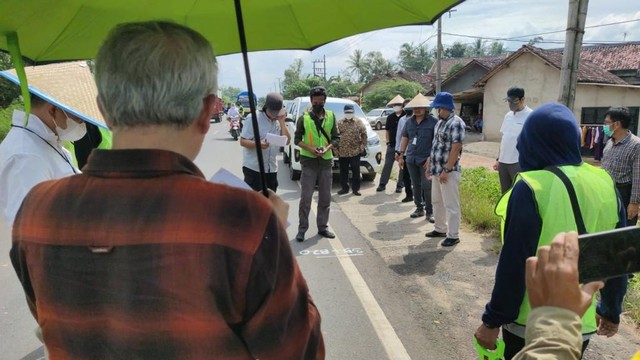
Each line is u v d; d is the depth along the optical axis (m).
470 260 4.80
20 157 2.09
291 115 11.41
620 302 1.91
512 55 22.52
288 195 8.44
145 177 0.95
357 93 67.69
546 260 0.96
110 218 0.92
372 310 3.77
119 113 0.98
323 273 4.57
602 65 30.08
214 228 0.90
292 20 1.68
